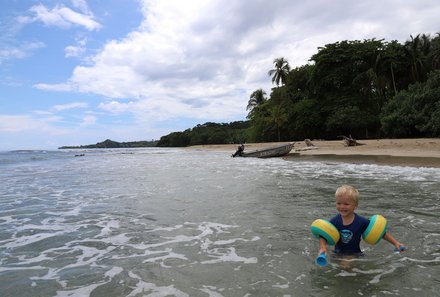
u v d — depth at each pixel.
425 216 5.89
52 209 7.68
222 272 3.75
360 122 44.81
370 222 4.06
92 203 8.32
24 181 13.77
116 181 12.95
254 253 4.34
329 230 3.97
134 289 3.40
